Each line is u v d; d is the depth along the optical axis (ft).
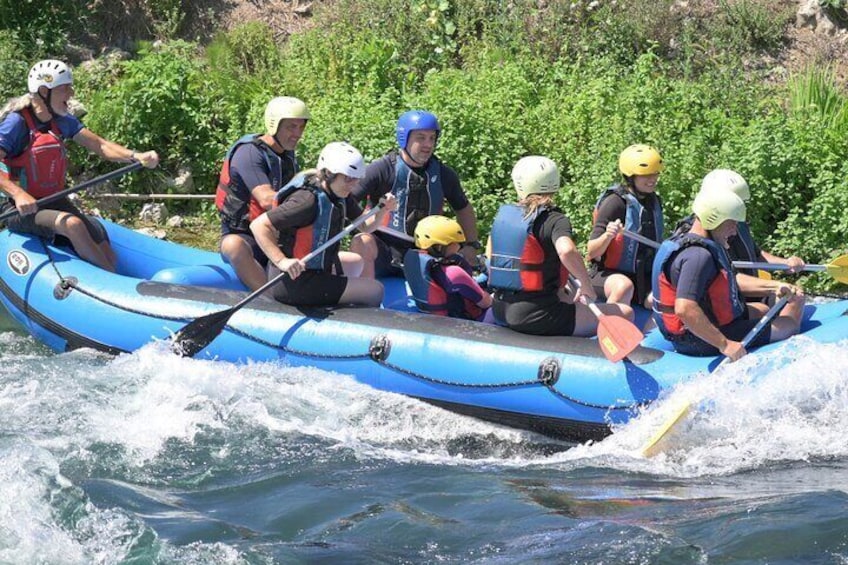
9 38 87.76
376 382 51.98
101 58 90.27
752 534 39.11
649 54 82.38
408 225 59.11
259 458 46.91
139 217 78.84
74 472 44.68
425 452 48.75
